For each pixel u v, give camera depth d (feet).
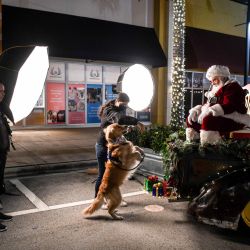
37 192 19.03
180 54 30.45
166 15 46.96
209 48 49.98
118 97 16.71
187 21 49.42
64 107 47.70
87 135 39.75
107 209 16.14
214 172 13.15
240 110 14.10
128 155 14.89
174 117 30.71
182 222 14.78
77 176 22.75
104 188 14.71
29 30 36.01
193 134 15.57
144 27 46.52
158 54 44.88
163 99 48.39
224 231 13.78
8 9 36.11
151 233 13.55
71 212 15.92
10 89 13.17
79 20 40.75
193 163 13.38
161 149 20.39
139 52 43.14
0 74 13.28
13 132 41.42
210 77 15.60
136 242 12.68
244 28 57.98
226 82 14.93
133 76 22.89
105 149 16.22
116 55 40.78
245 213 13.02
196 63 47.29
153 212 16.01
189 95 53.98
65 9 40.37
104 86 50.39
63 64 46.75
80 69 48.19
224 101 14.20
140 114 49.62
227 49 52.70
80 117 49.21
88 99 49.44
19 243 12.54
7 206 16.69
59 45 36.99
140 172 22.41
